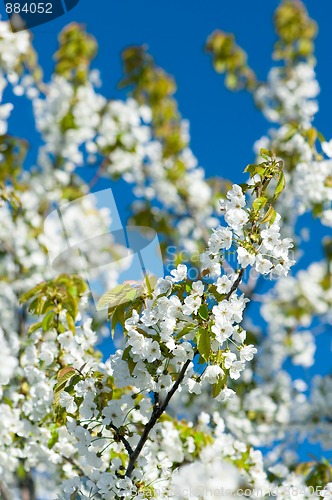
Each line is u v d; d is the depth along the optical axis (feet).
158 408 8.32
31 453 12.20
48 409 11.71
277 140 21.08
